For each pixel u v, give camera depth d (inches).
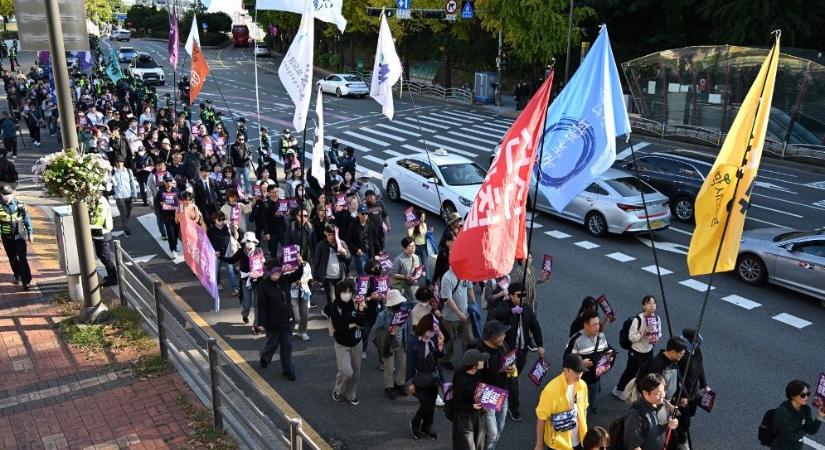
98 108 1016.2
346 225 509.4
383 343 333.1
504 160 265.9
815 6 1327.5
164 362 351.3
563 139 292.4
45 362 349.1
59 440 283.4
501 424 280.5
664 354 277.7
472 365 254.7
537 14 1483.8
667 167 741.3
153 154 709.9
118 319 398.6
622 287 511.8
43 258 509.7
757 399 349.1
